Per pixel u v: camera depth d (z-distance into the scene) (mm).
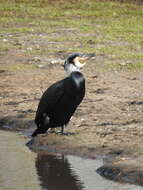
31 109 17281
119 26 31453
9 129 16219
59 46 26734
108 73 21578
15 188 11914
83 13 34531
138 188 11703
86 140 14258
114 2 36844
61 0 37000
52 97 14594
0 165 13273
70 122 15789
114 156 13273
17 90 19625
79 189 11867
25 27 31172
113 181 12148
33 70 22438
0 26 31562
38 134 14945
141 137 14250
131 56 24422
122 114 16344
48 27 31188
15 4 36094
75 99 14727
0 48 26359
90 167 12961
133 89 19234
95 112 16578
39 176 12617
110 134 14594
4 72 22188
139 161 12539
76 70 15133
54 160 13531
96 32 29969
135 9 35594
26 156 13875
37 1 36906
